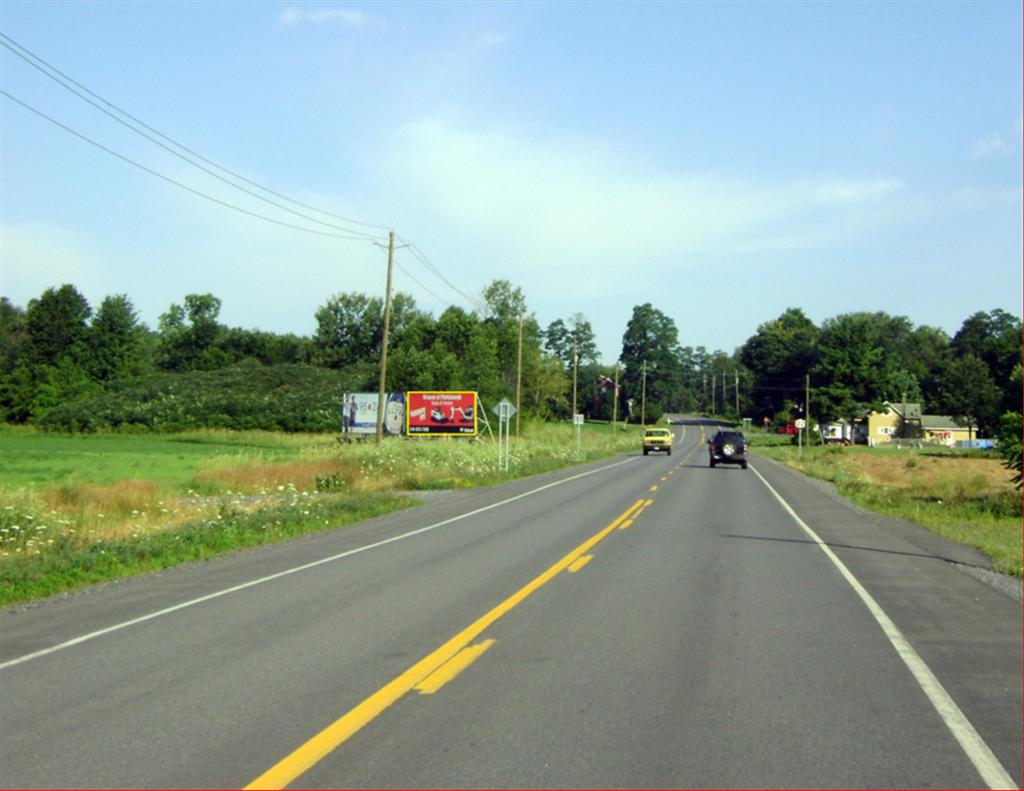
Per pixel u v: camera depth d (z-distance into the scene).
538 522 21.44
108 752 5.85
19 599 12.37
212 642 9.11
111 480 31.70
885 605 11.20
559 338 179.50
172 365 131.75
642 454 76.00
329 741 5.99
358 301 134.75
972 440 114.50
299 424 77.56
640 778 5.35
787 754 5.78
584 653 8.47
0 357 112.31
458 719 6.45
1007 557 16.41
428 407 56.34
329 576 13.47
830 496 32.22
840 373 114.88
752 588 12.27
